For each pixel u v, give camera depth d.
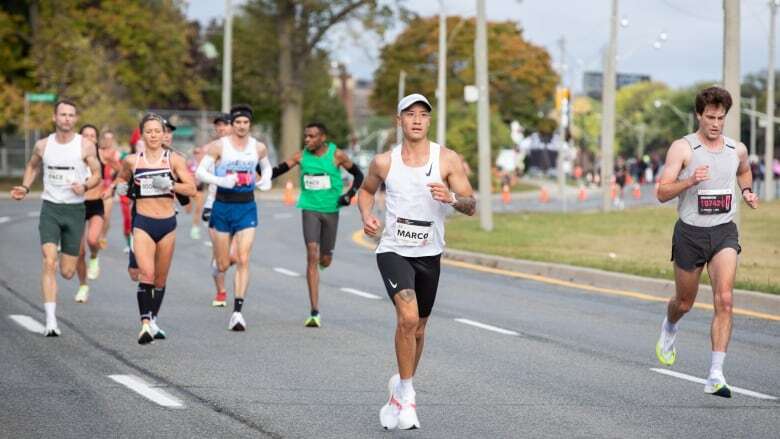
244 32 141.25
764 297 33.25
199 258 48.00
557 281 41.44
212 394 20.25
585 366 23.59
